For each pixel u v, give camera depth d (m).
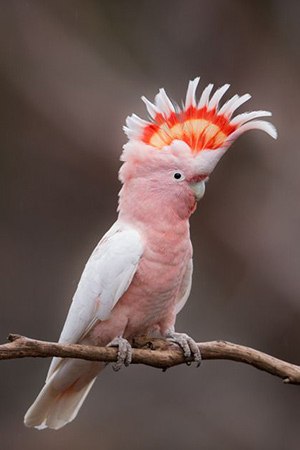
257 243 18.89
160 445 17.78
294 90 20.06
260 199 19.14
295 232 18.86
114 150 19.05
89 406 18.05
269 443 18.03
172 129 10.62
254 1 20.80
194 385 18.39
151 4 20.45
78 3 19.97
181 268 10.88
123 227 10.85
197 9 20.50
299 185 19.12
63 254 19.28
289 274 18.73
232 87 20.12
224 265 18.91
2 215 19.25
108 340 10.89
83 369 10.80
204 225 19.00
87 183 19.36
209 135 10.48
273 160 19.34
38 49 19.39
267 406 18.33
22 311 19.03
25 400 18.36
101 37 19.97
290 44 20.58
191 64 20.20
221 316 18.61
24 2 19.58
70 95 19.27
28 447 17.83
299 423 18.25
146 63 20.03
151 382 18.31
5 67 19.22
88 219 19.34
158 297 10.82
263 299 18.70
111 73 19.62
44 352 9.27
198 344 10.49
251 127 10.38
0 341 18.83
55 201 19.36
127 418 17.97
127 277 10.62
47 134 19.27
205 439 17.88
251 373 18.53
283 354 18.52
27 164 19.31
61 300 19.08
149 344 11.04
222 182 19.22
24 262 19.19
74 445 17.69
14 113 19.23
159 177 10.64
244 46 20.39
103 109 19.23
